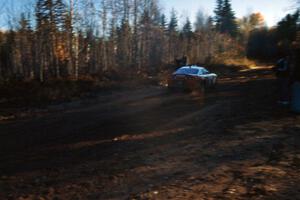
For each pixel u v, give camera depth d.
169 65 48.22
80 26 43.03
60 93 24.14
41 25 38.88
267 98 19.88
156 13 53.84
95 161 8.36
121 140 10.46
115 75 35.03
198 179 7.05
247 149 9.32
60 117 15.26
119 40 45.38
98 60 45.31
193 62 60.41
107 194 6.33
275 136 10.74
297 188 6.52
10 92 24.69
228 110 15.88
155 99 20.33
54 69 38.69
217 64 60.66
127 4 45.00
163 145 9.80
